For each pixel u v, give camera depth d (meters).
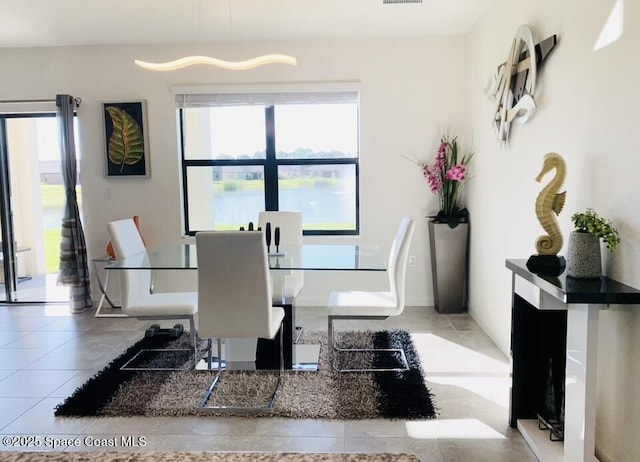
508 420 2.64
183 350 3.74
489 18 3.94
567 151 2.50
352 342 3.86
